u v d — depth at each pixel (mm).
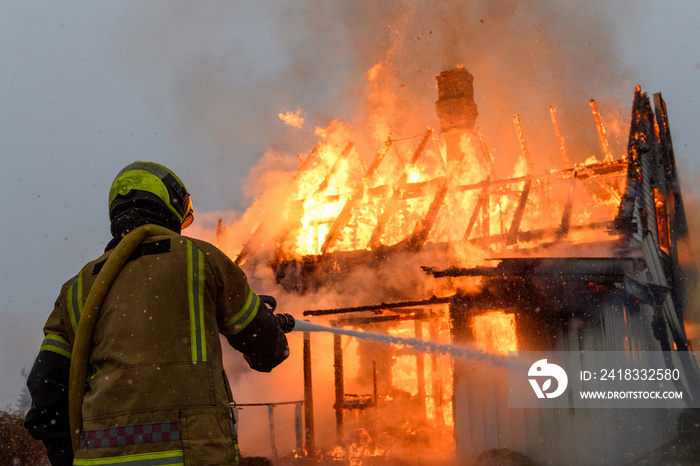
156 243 2031
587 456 8883
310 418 11977
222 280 2053
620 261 9562
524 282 9555
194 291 1970
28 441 8156
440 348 9320
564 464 8961
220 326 2076
